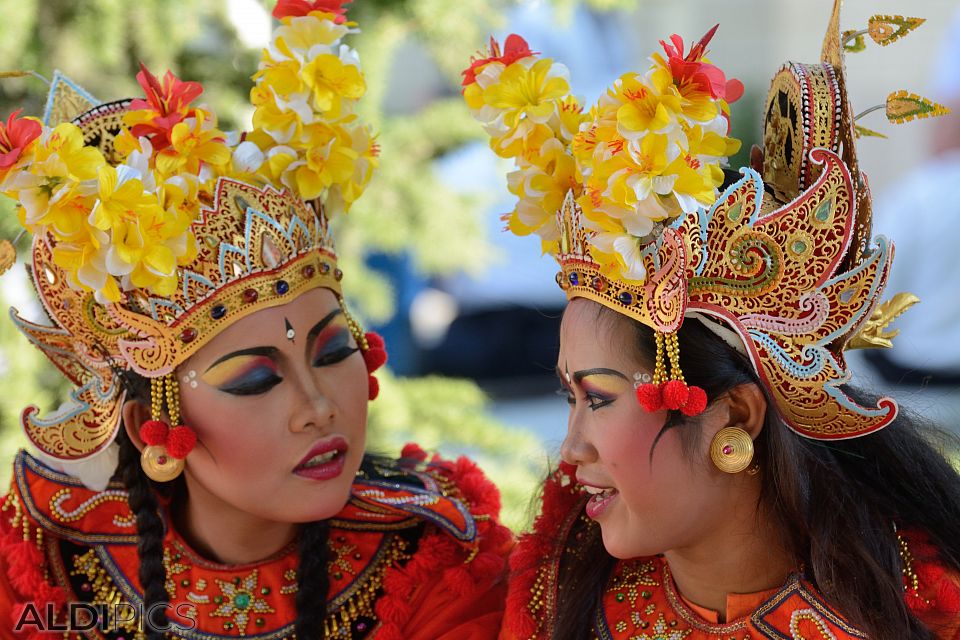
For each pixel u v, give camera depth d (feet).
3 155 8.75
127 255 8.83
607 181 8.23
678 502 8.83
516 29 28.48
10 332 16.20
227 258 9.29
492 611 10.68
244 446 9.48
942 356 26.09
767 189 9.01
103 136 9.68
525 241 31.32
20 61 15.80
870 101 36.96
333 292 10.03
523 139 8.89
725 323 8.68
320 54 9.58
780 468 8.86
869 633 8.71
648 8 36.96
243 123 16.76
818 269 8.41
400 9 17.01
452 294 32.60
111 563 10.53
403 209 17.88
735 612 9.14
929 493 9.47
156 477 9.55
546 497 10.35
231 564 10.39
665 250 8.39
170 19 16.33
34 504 10.44
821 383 8.59
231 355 9.37
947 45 35.73
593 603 9.87
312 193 9.68
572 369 8.97
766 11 38.58
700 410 8.50
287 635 10.25
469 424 18.52
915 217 27.68
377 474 11.39
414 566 10.55
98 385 9.88
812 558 8.94
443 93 27.73
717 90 8.25
